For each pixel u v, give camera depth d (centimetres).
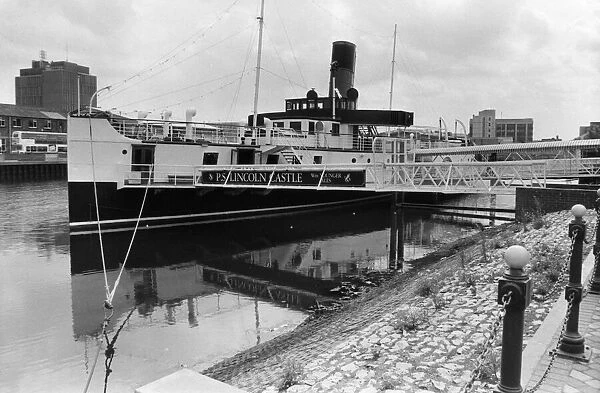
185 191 2933
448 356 734
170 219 2923
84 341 1262
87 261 2141
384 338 848
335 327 1172
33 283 1802
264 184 2597
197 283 1850
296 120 3725
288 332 1298
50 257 2195
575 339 637
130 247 2192
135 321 1427
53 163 7300
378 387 653
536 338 688
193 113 3089
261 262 2202
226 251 2400
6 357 1145
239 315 1480
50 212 3675
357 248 2512
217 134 3300
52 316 1450
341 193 4031
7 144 8325
